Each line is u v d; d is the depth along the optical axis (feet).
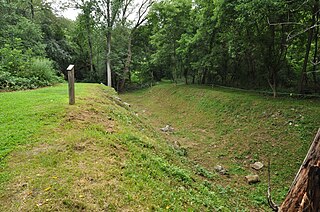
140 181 11.19
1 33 45.65
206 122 35.78
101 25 76.02
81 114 17.87
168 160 16.55
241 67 48.60
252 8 26.76
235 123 31.96
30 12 63.05
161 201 10.29
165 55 67.05
